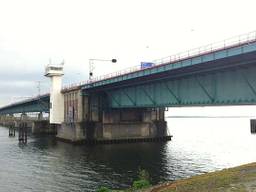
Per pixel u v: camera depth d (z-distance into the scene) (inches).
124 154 3016.7
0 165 2591.0
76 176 2129.7
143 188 1039.0
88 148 3506.4
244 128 7411.4
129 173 2174.0
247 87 1973.4
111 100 3710.6
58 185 1900.8
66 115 4394.7
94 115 3934.5
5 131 7111.2
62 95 4616.1
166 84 2719.0
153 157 2827.3
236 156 2842.0
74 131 3993.6
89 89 3836.1
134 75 2886.3
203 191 813.9
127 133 4001.0
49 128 5925.2
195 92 2402.8
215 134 5506.9
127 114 4040.4
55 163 2640.3
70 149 3476.9
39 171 2326.5
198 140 4340.6
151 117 4160.9
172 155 2935.5
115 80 3171.8
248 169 994.1
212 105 2271.2
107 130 3932.1
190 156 2871.6
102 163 2578.7
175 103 2618.1
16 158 2940.5
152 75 2699.3
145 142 4050.2
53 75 4628.4
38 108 6505.9
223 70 2123.5
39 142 4345.5
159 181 1902.1
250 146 3575.3
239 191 767.7
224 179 891.4
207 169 2256.4
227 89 2112.5
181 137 4869.6
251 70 1940.2
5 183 1980.8
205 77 2301.9
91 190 1758.1
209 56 2084.2
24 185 1924.2
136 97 3181.6
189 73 2383.1
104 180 1985.7
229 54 1940.2
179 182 975.0
